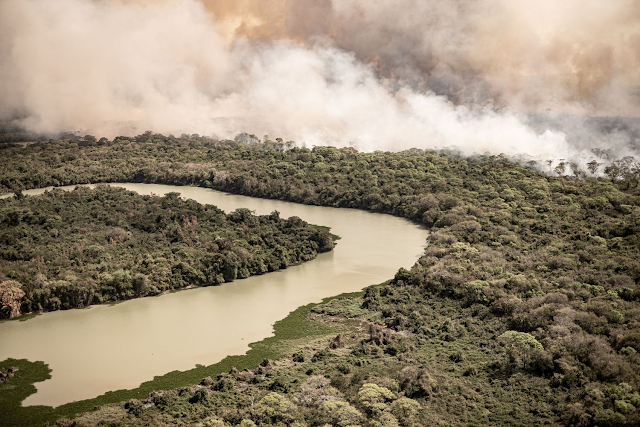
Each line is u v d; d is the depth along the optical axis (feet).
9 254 578.66
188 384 397.60
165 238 653.71
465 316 481.87
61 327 483.10
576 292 491.72
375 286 555.28
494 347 429.79
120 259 589.32
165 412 355.77
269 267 615.16
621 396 347.97
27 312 508.94
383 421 338.54
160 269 568.41
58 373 412.57
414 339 449.48
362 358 417.49
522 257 580.30
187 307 524.11
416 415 350.43
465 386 380.78
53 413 366.02
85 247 606.96
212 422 337.52
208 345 452.76
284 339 461.78
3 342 456.45
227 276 588.09
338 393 369.71
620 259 554.46
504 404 361.92
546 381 382.22
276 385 380.37
